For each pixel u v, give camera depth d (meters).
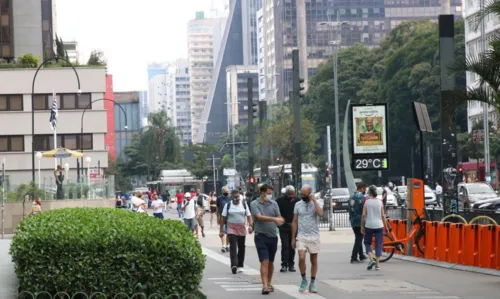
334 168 133.25
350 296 21.25
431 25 135.38
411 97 113.75
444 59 35.84
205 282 24.73
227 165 169.75
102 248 17.00
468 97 28.38
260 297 21.17
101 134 89.44
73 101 89.06
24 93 88.12
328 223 56.12
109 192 71.12
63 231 17.11
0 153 87.44
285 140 105.56
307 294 21.69
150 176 167.25
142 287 17.05
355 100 135.62
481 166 101.69
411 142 118.56
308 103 148.62
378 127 41.59
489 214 34.94
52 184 61.03
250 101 64.31
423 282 24.06
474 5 107.38
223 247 36.09
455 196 37.62
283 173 88.12
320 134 136.25
